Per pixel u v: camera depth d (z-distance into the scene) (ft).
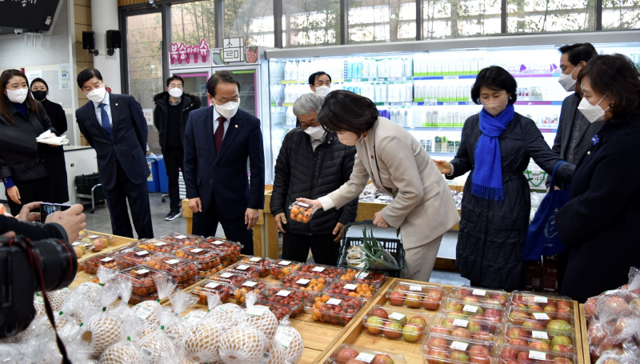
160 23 26.63
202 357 4.11
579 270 6.57
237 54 18.13
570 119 9.75
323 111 6.84
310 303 6.33
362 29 21.44
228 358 3.99
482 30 19.22
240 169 10.59
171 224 20.15
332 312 5.92
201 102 20.42
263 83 18.25
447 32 19.83
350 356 4.86
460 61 15.78
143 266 7.17
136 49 27.63
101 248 8.92
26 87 13.32
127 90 28.19
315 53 17.25
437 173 7.63
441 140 16.55
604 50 14.42
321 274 7.17
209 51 19.15
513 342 5.11
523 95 15.29
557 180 8.23
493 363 4.83
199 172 10.52
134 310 5.14
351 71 17.34
